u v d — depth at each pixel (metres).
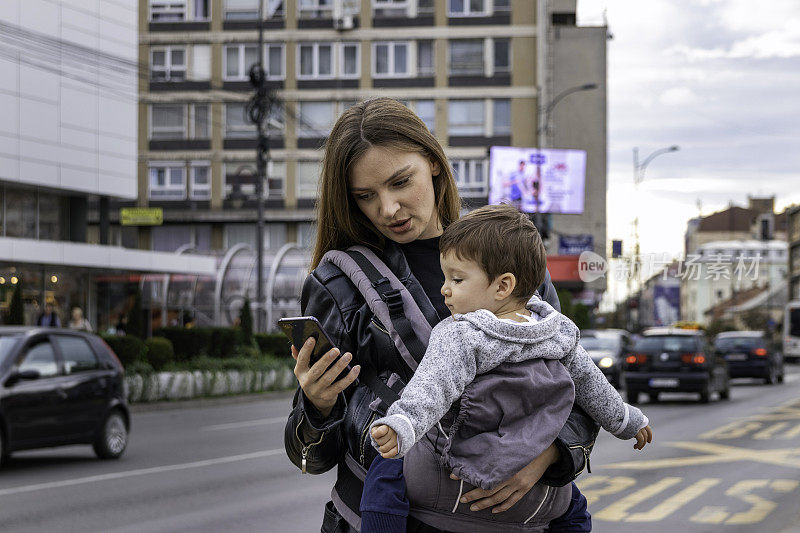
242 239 57.56
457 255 2.41
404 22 56.91
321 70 56.97
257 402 24.83
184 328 30.12
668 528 7.43
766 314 92.19
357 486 2.50
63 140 32.78
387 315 2.43
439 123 56.97
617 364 26.05
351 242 2.71
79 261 30.47
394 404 2.21
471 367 2.28
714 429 15.38
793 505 8.44
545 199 54.56
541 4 56.81
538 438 2.28
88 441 12.08
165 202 57.16
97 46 34.16
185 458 12.48
